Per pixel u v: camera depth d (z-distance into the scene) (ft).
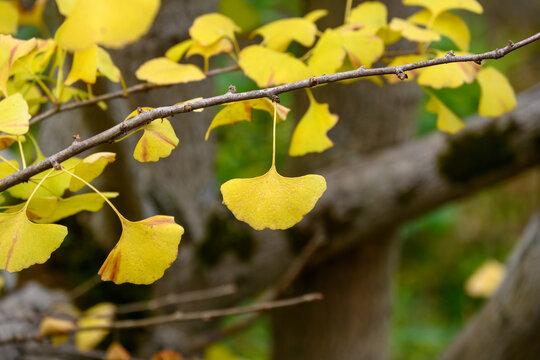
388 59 3.19
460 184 5.70
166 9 4.75
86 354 4.24
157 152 2.70
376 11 3.17
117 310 4.44
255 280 5.61
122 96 3.05
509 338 5.68
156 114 2.61
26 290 4.90
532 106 5.60
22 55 2.81
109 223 4.81
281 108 2.87
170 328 5.37
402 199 5.68
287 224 2.60
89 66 2.84
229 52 3.12
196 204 5.30
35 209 2.74
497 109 3.05
